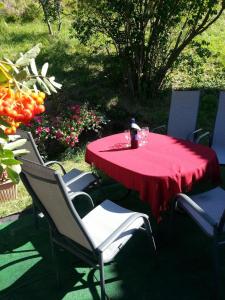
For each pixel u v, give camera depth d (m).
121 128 6.30
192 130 4.95
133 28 6.38
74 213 2.49
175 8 6.16
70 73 7.32
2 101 1.27
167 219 3.86
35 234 3.72
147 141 4.06
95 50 7.23
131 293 2.93
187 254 3.36
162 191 3.23
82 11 6.62
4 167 1.27
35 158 3.62
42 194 2.71
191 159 3.57
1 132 1.30
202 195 3.49
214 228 2.72
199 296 2.89
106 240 2.63
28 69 1.46
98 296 2.91
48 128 5.29
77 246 2.84
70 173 4.05
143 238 3.58
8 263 3.33
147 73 6.77
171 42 6.75
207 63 7.98
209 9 6.12
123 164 3.49
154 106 6.75
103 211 3.22
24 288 3.04
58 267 3.24
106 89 6.85
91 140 5.89
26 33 8.74
